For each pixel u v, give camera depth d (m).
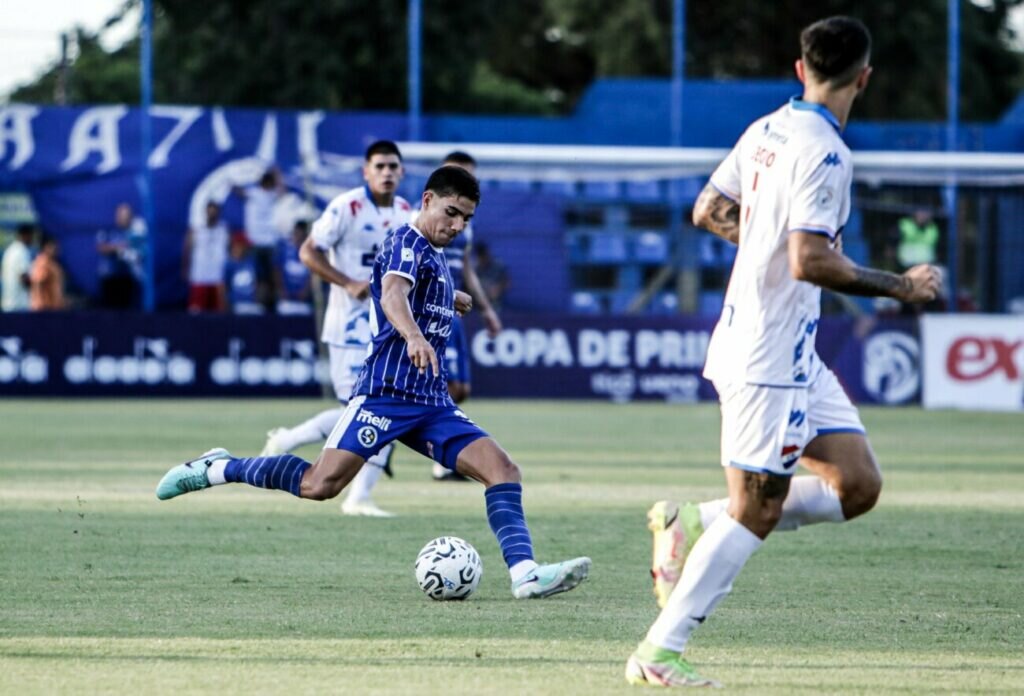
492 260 82.44
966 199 83.81
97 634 20.16
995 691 17.23
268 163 81.75
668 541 17.84
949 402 75.94
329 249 34.78
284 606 22.39
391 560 27.02
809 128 17.16
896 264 83.81
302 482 22.88
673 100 85.19
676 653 17.33
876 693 17.06
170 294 81.00
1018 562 27.75
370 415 22.86
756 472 17.27
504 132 85.44
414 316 22.84
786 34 122.19
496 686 17.17
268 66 108.56
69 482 39.69
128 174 81.81
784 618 21.98
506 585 24.61
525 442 54.22
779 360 17.20
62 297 81.12
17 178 81.25
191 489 23.56
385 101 111.19
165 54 108.25
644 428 61.03
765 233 17.25
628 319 77.75
